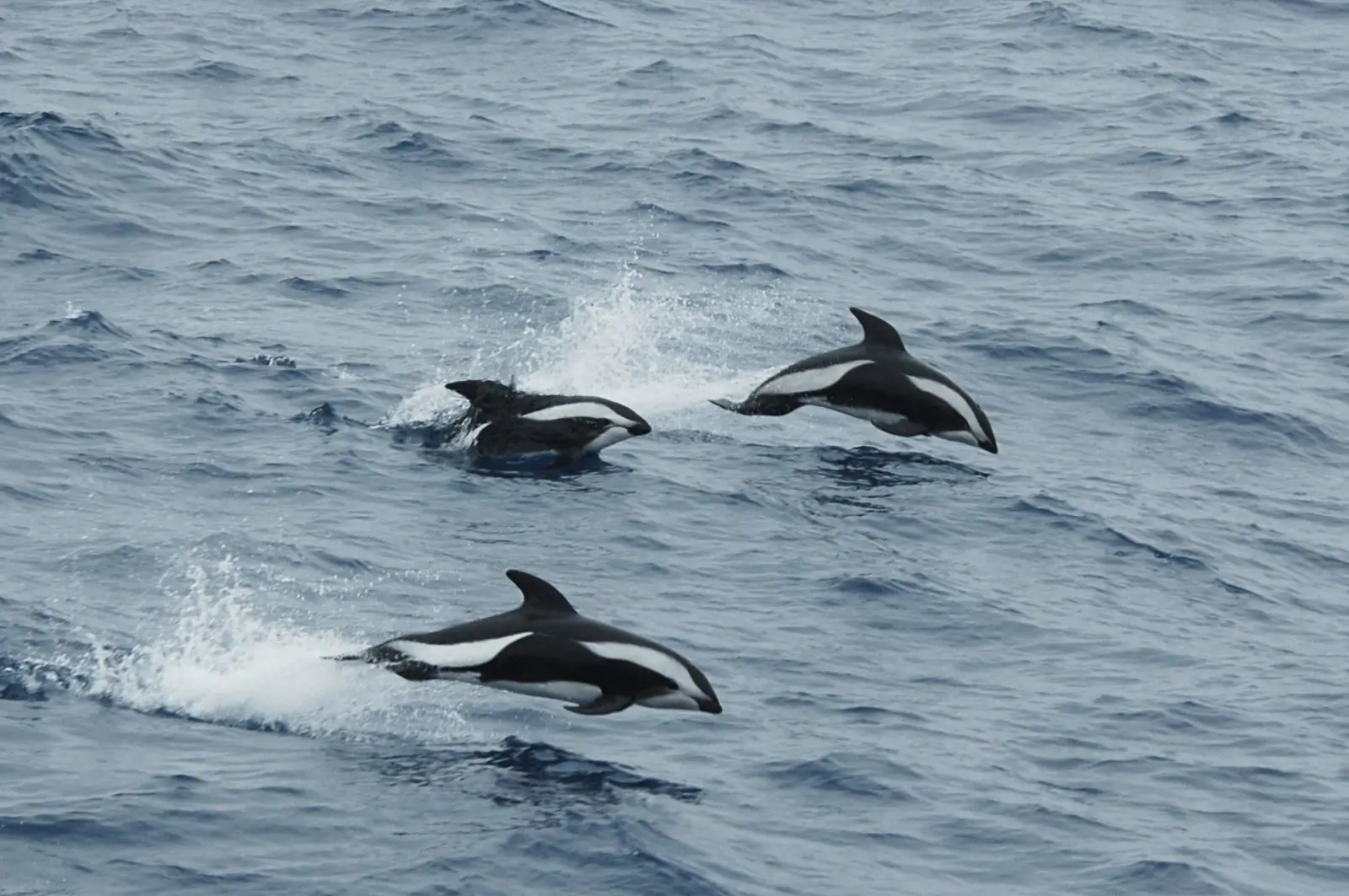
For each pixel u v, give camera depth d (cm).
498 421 9531
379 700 6950
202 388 9862
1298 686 7669
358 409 9856
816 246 13362
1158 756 6988
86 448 9050
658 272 12525
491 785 6406
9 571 7725
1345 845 6412
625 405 10119
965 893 5997
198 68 16175
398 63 16950
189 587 7719
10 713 6650
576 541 8538
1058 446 10288
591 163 14700
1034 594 8381
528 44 17712
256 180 13650
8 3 17788
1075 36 19512
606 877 5900
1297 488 10006
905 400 9875
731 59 17900
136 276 11669
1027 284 12950
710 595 8106
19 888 5603
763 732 6950
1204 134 16625
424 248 12631
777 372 10781
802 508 9112
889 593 8212
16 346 10238
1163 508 9500
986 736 7056
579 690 6588
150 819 6009
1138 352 11594
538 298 11831
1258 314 12644
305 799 6225
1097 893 6031
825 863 6106
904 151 15688
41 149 13350
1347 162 16050
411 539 8406
